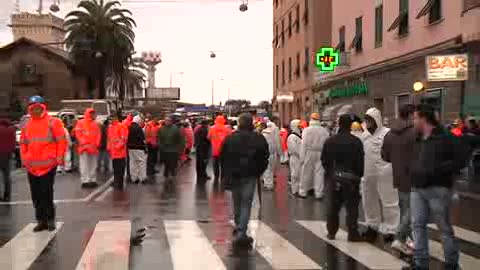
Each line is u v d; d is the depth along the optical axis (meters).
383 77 28.67
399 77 26.59
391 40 27.36
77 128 18.64
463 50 20.73
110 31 56.84
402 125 9.01
